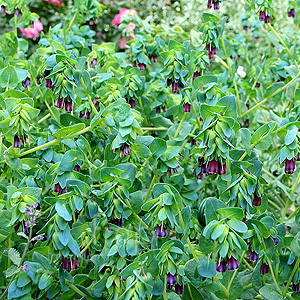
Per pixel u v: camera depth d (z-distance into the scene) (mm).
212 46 2949
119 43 6051
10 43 3602
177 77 2719
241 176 2012
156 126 2986
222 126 1889
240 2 6844
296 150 2074
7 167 2521
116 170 1984
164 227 1915
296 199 2949
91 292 2168
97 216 2551
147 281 1847
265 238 2049
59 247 1875
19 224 2209
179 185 2576
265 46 5879
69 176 2186
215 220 1813
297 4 3910
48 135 2518
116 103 2133
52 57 2293
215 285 2131
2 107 2236
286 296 2172
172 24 6609
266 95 3137
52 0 6262
